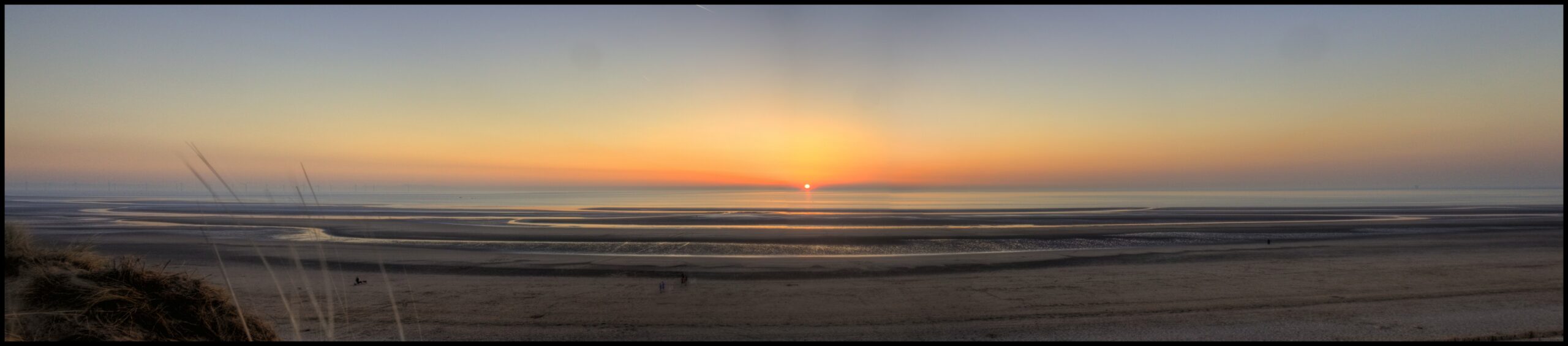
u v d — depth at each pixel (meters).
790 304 9.24
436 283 11.14
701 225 28.88
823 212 42.97
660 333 7.48
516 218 34.59
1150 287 10.55
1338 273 12.03
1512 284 10.53
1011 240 20.92
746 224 30.33
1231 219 32.16
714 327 7.79
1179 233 23.27
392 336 7.18
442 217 35.38
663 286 10.41
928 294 10.01
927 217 35.38
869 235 22.98
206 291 5.42
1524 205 48.59
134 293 4.92
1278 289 10.27
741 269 12.97
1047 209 45.53
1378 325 7.73
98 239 19.72
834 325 7.92
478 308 8.83
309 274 12.25
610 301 9.39
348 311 8.52
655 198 94.62
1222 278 11.53
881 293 10.12
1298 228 24.83
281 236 22.08
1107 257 15.16
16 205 53.66
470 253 16.66
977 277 11.77
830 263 13.97
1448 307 8.66
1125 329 7.64
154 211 40.69
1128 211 41.66
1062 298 9.59
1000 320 8.12
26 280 4.60
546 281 11.41
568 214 39.34
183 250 16.64
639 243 20.03
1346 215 35.16
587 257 15.66
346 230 24.72
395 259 14.86
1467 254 15.37
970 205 58.50
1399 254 15.45
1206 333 7.41
